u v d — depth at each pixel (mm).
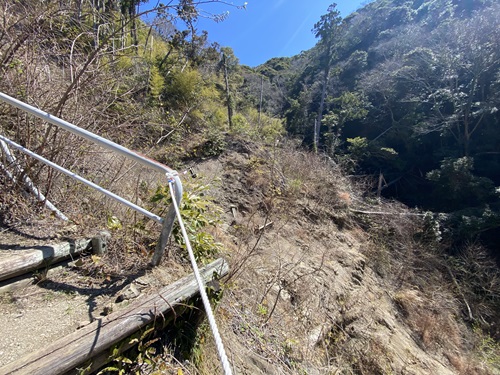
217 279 2037
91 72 2568
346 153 21453
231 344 2285
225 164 8344
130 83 4941
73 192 2525
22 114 2447
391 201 13758
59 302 1552
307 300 4305
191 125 9219
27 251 1703
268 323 3094
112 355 1324
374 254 8867
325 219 8570
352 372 3875
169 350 1604
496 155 16703
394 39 26547
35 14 2566
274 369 2480
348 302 5340
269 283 3842
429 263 10961
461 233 12930
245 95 29672
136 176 3322
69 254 1857
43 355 1140
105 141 1604
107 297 1646
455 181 14828
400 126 19719
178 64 12461
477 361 7473
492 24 16625
